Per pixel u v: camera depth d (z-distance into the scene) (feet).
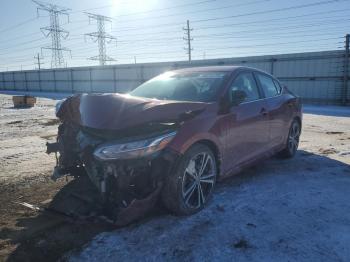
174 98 13.15
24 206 12.12
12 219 11.16
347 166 17.06
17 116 43.09
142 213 9.95
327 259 8.63
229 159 12.79
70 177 15.14
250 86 14.90
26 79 166.81
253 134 14.14
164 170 10.28
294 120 18.69
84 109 11.51
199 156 11.31
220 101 12.41
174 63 98.48
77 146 11.60
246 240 9.58
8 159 18.93
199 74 14.51
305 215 11.17
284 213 11.31
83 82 134.21
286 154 18.29
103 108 11.04
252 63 79.10
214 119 11.73
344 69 64.95
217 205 11.94
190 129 10.68
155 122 10.21
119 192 9.81
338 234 9.89
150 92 14.21
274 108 15.92
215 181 12.17
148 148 9.57
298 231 10.08
